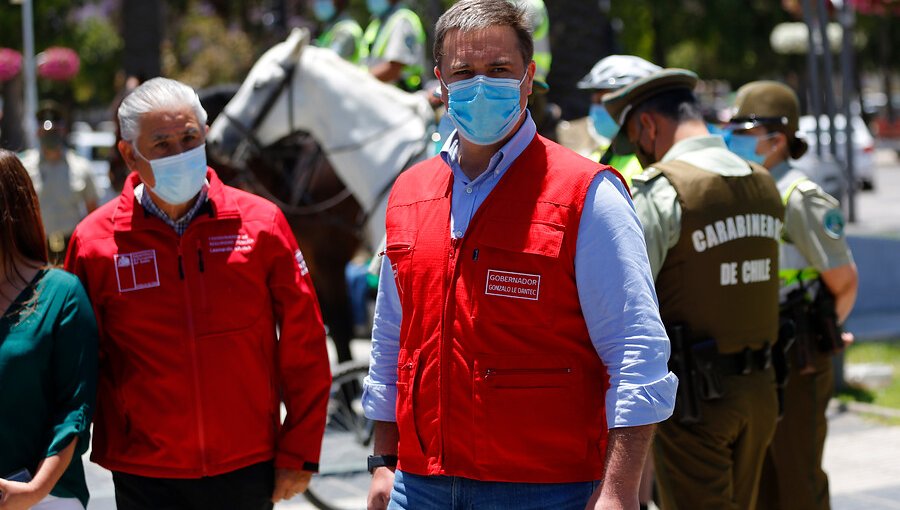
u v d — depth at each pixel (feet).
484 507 9.32
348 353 26.68
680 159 12.90
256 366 12.00
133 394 11.66
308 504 21.09
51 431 10.77
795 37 76.43
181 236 11.81
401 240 9.87
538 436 9.21
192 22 92.89
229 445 11.79
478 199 9.52
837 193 31.73
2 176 10.99
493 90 9.21
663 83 13.48
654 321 9.14
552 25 33.81
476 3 9.41
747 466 13.14
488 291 9.26
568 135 23.32
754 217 12.78
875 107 160.97
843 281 15.28
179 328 11.63
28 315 10.82
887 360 31.40
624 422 8.94
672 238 12.44
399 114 24.56
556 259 9.14
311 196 26.05
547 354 9.23
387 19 26.73
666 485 13.01
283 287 12.18
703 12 103.71
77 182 33.68
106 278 11.75
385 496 10.35
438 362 9.45
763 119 15.75
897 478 21.08
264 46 88.84
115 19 93.20
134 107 11.48
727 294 12.55
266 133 25.34
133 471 11.71
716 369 12.53
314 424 12.28
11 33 75.92
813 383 15.49
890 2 47.24
